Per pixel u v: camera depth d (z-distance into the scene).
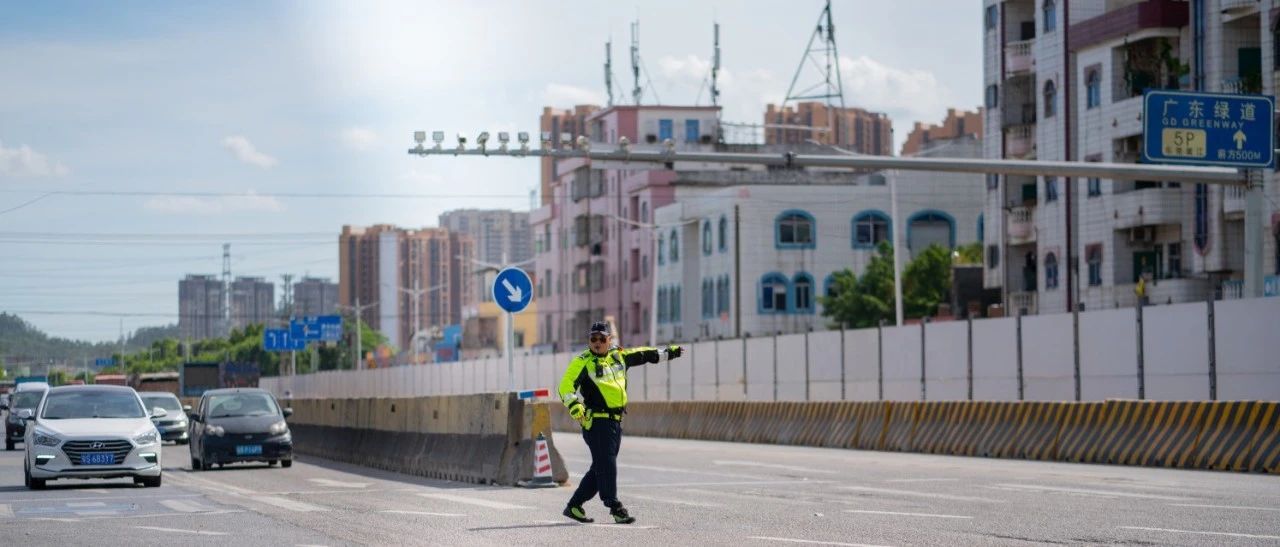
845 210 151.25
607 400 27.09
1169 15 98.38
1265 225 89.06
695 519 28.12
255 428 52.28
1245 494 33.12
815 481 39.16
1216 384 55.28
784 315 149.62
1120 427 47.31
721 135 176.38
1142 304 59.00
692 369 98.31
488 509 31.16
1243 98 56.31
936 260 135.38
